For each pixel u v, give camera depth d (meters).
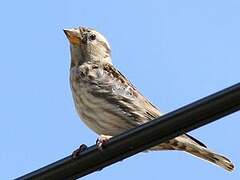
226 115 8.03
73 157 8.50
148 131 8.30
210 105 8.00
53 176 8.52
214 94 8.00
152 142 8.36
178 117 8.16
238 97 7.89
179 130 8.21
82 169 8.52
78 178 8.59
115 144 8.42
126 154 8.48
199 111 8.06
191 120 8.12
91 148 8.51
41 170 8.50
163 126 8.24
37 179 8.50
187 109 8.12
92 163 8.51
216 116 8.05
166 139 8.31
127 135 8.40
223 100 7.95
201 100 8.06
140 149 8.43
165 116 8.23
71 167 8.52
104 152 8.47
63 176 8.55
